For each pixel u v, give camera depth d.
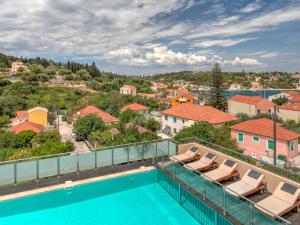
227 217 8.87
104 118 50.91
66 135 49.94
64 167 13.09
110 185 12.88
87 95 89.00
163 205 11.34
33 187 11.66
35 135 39.62
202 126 25.30
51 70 156.50
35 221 10.03
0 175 11.65
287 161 27.67
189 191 10.92
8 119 61.75
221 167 12.62
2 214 10.46
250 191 10.31
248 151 32.12
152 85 145.25
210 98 67.44
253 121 33.84
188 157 14.76
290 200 9.30
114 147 14.34
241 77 199.25
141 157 15.17
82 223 9.91
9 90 95.44
